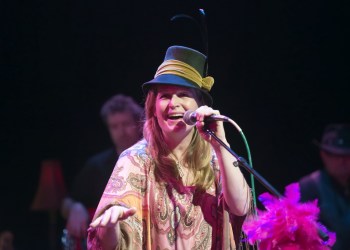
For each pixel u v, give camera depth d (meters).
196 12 12.01
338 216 8.49
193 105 4.79
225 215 4.74
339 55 12.42
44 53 12.79
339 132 8.66
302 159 12.90
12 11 12.49
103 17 12.47
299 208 4.06
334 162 8.56
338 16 12.22
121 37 12.49
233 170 4.62
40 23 12.61
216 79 12.59
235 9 12.23
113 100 8.40
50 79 13.02
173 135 4.76
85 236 8.23
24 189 14.08
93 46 12.68
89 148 13.67
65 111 13.34
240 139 12.79
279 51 12.48
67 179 13.80
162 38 12.26
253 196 4.77
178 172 4.75
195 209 4.72
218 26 12.25
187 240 4.65
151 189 4.71
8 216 14.17
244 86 12.66
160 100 4.77
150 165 4.78
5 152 13.75
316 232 4.02
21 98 13.22
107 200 4.58
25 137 13.65
